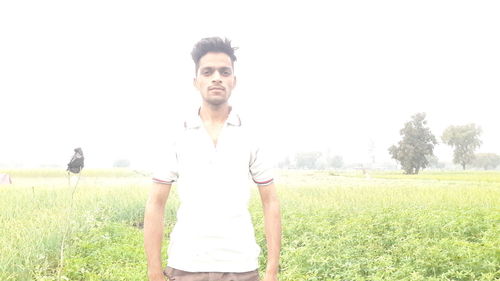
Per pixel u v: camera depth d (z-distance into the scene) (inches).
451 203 676.7
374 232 409.4
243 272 92.1
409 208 563.5
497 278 259.6
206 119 97.2
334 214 524.7
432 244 339.6
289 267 305.3
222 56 95.5
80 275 290.0
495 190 970.7
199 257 91.1
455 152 4909.0
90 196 701.3
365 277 275.3
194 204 93.0
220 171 93.3
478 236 385.4
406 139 3629.4
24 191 788.0
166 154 96.0
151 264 94.7
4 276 267.1
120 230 442.0
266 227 98.7
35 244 346.6
